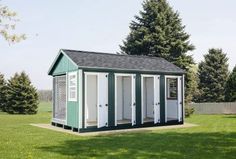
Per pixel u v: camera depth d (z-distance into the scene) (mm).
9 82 38594
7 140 14156
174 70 21625
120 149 11797
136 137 15148
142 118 19875
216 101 52812
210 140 13945
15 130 18266
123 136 15594
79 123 17250
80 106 17375
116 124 18688
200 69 54562
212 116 32406
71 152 11188
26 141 13875
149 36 39906
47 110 45781
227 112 38750
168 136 15398
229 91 39125
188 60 39688
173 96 22266
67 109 18766
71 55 18766
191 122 23969
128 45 41969
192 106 38844
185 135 15742
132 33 42000
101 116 18078
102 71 18219
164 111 21000
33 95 38312
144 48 40938
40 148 12039
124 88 22641
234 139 14219
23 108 37719
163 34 39562
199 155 10617
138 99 19750
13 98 37844
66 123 18891
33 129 18844
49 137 15258
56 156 10461
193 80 39312
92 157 10305
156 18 40344
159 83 20797
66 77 18969
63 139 14578
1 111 40125
